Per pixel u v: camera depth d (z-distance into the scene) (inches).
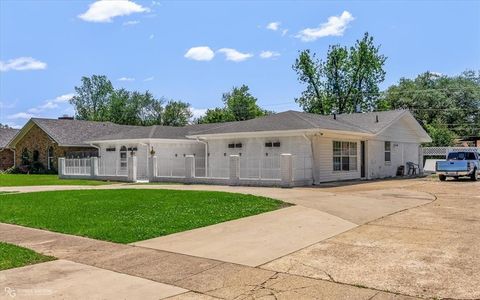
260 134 865.5
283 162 770.2
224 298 215.9
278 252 299.9
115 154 1179.3
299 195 602.5
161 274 257.8
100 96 3009.4
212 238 347.9
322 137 856.3
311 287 228.1
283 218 425.1
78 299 217.3
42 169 1566.2
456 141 2203.5
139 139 1097.4
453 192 655.8
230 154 936.3
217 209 482.3
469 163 916.6
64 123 1638.8
